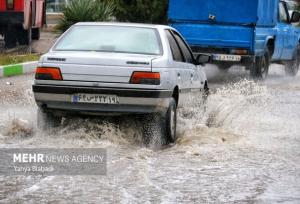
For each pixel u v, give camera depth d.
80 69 12.50
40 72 12.70
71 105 12.63
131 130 13.13
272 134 14.34
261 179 10.31
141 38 13.45
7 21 31.42
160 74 12.48
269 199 9.18
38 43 38.41
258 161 11.62
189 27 25.77
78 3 35.12
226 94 18.03
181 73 13.71
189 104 14.66
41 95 12.70
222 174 10.61
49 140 12.82
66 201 8.93
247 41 25.28
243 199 9.17
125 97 12.38
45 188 9.58
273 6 27.41
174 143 13.25
